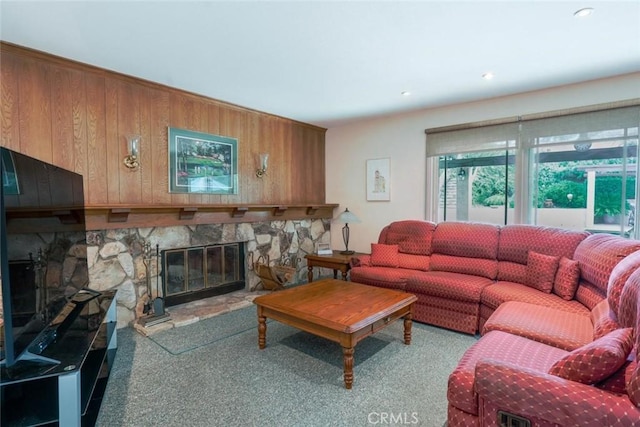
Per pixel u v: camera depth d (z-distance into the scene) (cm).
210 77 316
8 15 207
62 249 201
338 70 300
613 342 125
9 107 251
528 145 360
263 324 267
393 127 462
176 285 369
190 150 365
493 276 322
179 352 262
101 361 202
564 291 262
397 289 339
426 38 241
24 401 160
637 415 109
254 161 434
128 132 317
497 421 132
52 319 183
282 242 469
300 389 210
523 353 167
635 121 303
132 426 175
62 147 278
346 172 516
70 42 244
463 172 416
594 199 330
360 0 194
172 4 196
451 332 304
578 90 332
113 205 288
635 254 188
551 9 204
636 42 246
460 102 399
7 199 139
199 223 366
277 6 199
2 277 137
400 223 412
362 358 253
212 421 179
